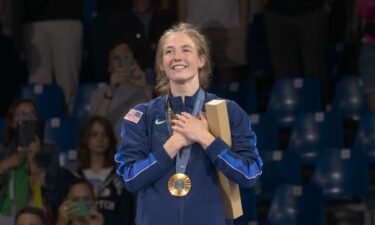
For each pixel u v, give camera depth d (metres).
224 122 6.34
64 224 12.00
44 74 16.81
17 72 17.84
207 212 6.30
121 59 14.91
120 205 12.62
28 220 11.61
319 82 16.50
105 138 13.12
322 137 15.52
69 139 15.41
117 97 14.83
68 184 12.77
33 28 16.69
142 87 14.92
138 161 6.37
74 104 16.58
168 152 6.26
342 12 18.38
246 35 16.78
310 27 16.30
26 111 13.70
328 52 17.97
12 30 16.41
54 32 16.66
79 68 16.98
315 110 16.39
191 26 6.81
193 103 6.53
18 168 12.66
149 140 6.50
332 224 14.55
